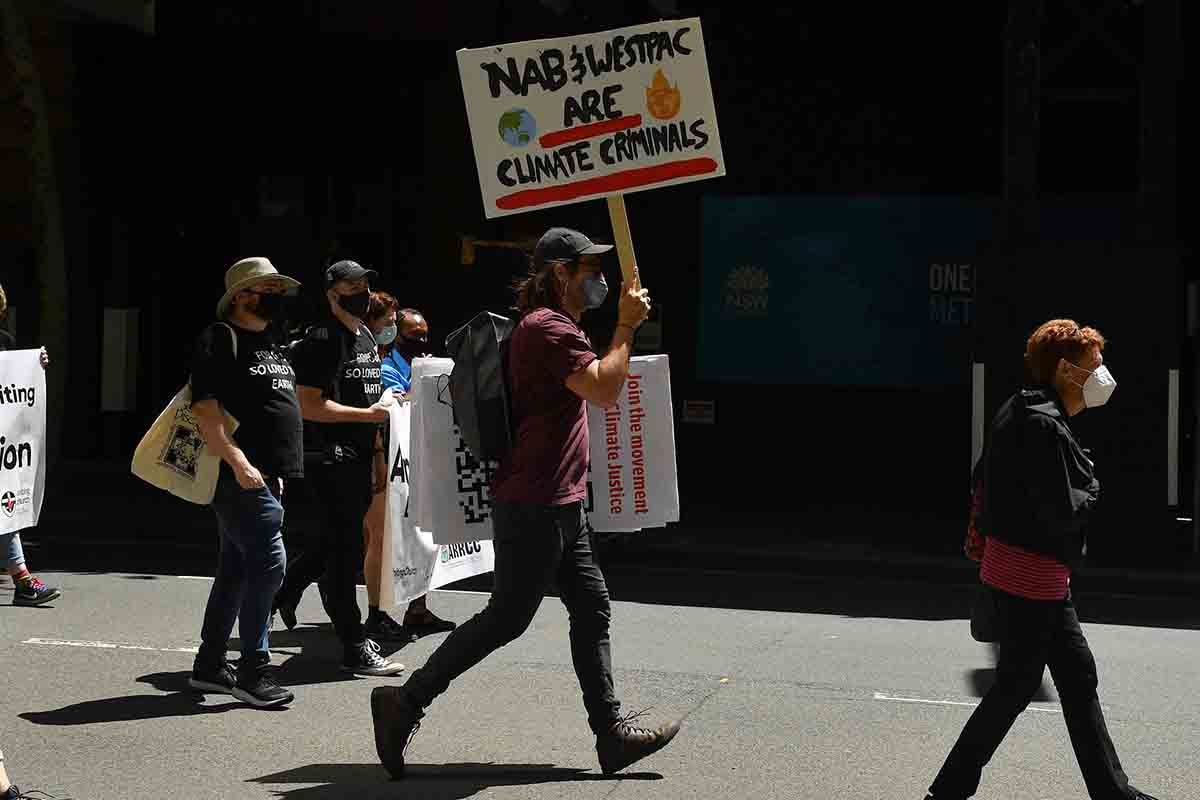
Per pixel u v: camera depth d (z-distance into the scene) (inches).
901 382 607.2
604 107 233.1
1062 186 589.3
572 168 233.0
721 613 382.3
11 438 359.6
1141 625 383.9
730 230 617.0
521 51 232.2
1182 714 278.1
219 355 257.3
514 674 295.7
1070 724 201.3
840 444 613.0
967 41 594.2
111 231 680.4
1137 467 493.0
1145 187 506.9
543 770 231.0
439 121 641.6
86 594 381.7
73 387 682.8
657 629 354.9
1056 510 193.2
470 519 283.0
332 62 648.4
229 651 311.9
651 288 623.8
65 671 292.0
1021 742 254.1
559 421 222.1
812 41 605.3
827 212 608.7
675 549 489.7
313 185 661.3
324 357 287.9
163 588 394.0
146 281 686.5
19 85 627.5
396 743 222.5
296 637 332.2
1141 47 576.7
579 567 226.1
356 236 658.8
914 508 604.1
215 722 256.1
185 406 259.9
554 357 218.5
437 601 386.9
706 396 622.2
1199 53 577.6
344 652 295.7
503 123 233.0
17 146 633.0
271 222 669.3
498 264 634.8
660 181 233.0
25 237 643.5
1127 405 493.4
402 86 645.3
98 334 684.1
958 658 325.1
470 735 251.1
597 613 226.7
